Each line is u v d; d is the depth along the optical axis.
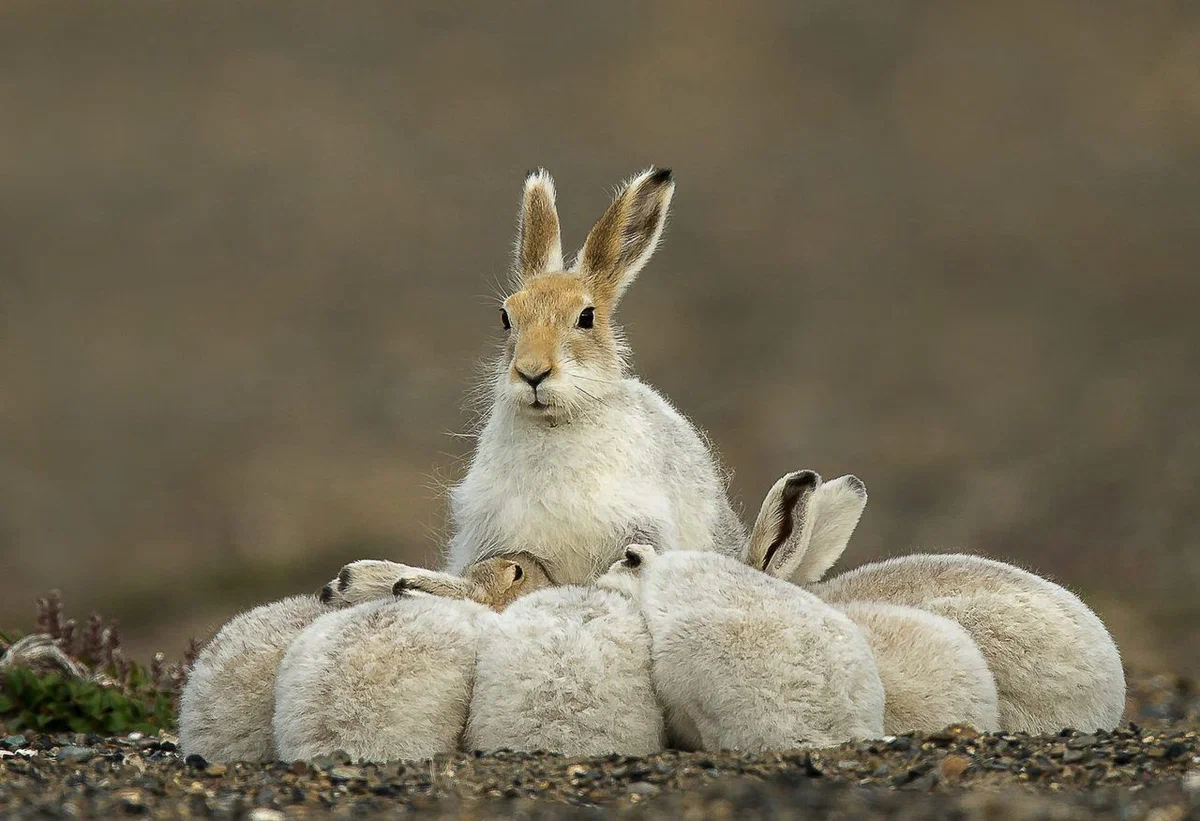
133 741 11.73
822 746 9.61
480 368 14.20
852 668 9.67
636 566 10.26
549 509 12.25
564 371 12.33
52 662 13.96
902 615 10.48
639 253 13.61
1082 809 8.21
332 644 9.82
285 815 8.59
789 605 9.73
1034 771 9.22
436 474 17.33
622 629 9.84
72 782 9.48
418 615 9.95
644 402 13.18
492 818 8.41
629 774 9.22
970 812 8.21
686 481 13.06
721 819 8.29
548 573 12.27
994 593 10.94
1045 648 10.74
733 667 9.58
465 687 9.88
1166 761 9.42
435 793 8.96
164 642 20.28
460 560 12.74
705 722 9.75
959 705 10.23
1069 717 10.80
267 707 10.34
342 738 9.69
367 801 8.83
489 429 12.90
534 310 12.76
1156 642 19.44
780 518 12.03
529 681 9.71
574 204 35.16
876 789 8.85
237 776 9.54
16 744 11.45
